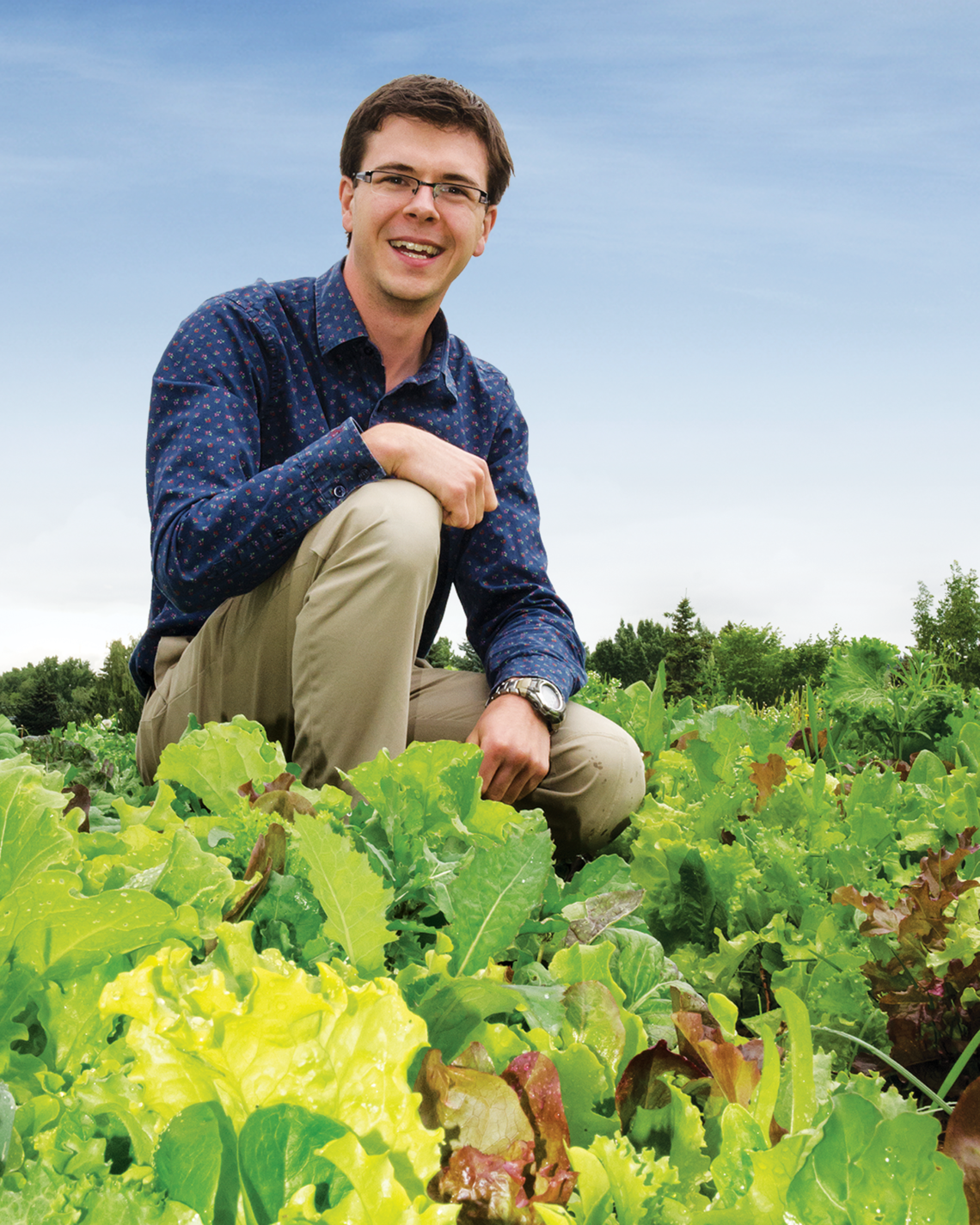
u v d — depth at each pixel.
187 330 2.79
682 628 45.47
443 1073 0.69
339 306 2.96
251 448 2.75
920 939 1.47
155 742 2.91
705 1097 0.82
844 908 1.61
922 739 3.86
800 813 2.04
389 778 1.34
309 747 2.44
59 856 0.81
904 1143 0.59
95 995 0.71
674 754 2.73
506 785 2.50
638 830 2.57
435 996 0.81
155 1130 0.60
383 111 2.85
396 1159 0.52
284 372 2.95
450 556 3.16
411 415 3.07
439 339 3.17
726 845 1.95
